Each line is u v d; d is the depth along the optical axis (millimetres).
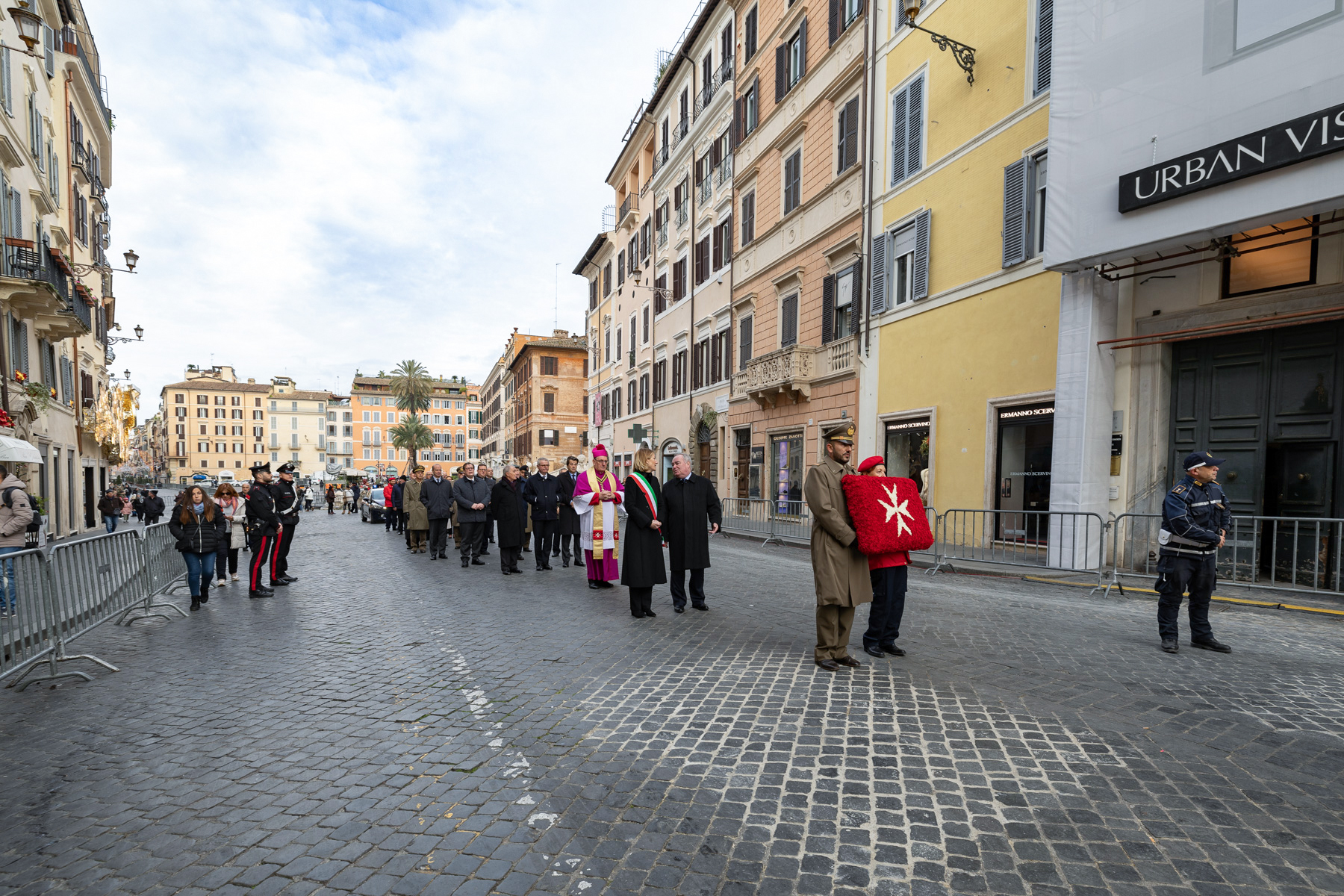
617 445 39219
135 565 7824
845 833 2922
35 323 18688
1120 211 9273
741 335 24109
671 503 7738
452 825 3057
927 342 14797
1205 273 9484
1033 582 9508
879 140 16516
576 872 2674
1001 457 12906
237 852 2867
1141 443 10156
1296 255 8672
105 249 31109
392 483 24297
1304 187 7520
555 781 3471
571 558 13906
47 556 5570
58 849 2908
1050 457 11781
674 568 7766
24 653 5211
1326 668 5191
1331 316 8086
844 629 5293
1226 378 9367
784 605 8164
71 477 24188
